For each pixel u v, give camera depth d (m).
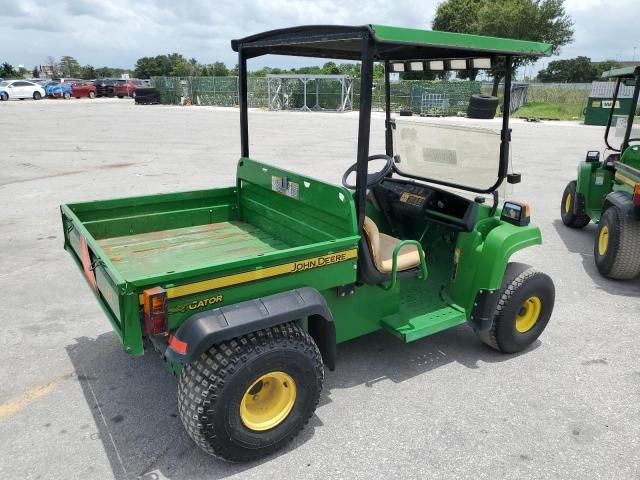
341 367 3.69
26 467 2.71
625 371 3.71
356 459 2.80
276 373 2.68
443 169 4.00
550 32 38.62
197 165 11.29
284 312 2.64
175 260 3.55
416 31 2.85
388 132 4.43
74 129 17.98
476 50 3.18
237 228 4.27
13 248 5.97
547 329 4.33
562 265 5.86
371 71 2.80
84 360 3.73
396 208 4.17
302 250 2.79
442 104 20.47
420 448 2.89
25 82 37.38
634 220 4.96
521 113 27.95
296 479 2.65
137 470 2.71
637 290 5.17
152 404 3.25
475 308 3.63
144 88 34.25
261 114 26.62
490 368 3.72
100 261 2.68
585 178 6.80
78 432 2.99
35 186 9.02
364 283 3.24
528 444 2.93
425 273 3.42
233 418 2.57
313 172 10.55
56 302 4.65
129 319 2.38
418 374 3.62
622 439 2.99
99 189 8.84
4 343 3.94
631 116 5.87
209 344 2.44
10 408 3.19
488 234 3.61
